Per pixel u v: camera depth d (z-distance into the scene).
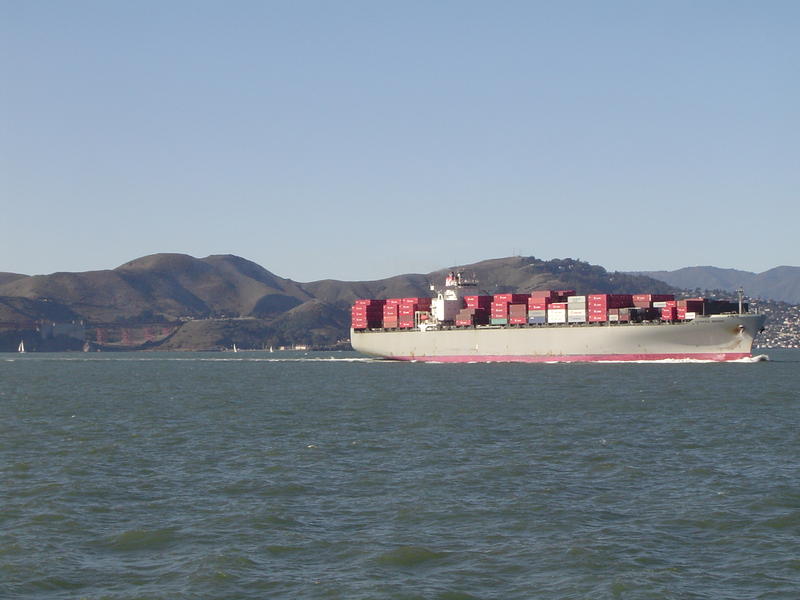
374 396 130.38
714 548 44.09
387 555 43.00
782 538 45.44
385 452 72.06
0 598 37.53
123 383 177.75
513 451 72.19
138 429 89.38
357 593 38.09
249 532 47.00
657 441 77.69
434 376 175.38
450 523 48.81
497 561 42.25
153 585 39.12
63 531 47.38
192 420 97.81
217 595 37.97
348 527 48.19
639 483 58.75
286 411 107.69
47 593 38.25
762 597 37.38
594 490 56.75
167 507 52.62
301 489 57.38
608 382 148.25
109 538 46.12
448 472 62.78
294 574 40.53
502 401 117.56
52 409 114.12
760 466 64.38
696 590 38.22
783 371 175.62
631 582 38.94
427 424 91.62
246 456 70.25
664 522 48.72
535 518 49.72
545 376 165.12
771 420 92.94
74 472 63.44
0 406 119.81
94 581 39.78
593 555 42.88
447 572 40.78
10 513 51.12
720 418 95.12
